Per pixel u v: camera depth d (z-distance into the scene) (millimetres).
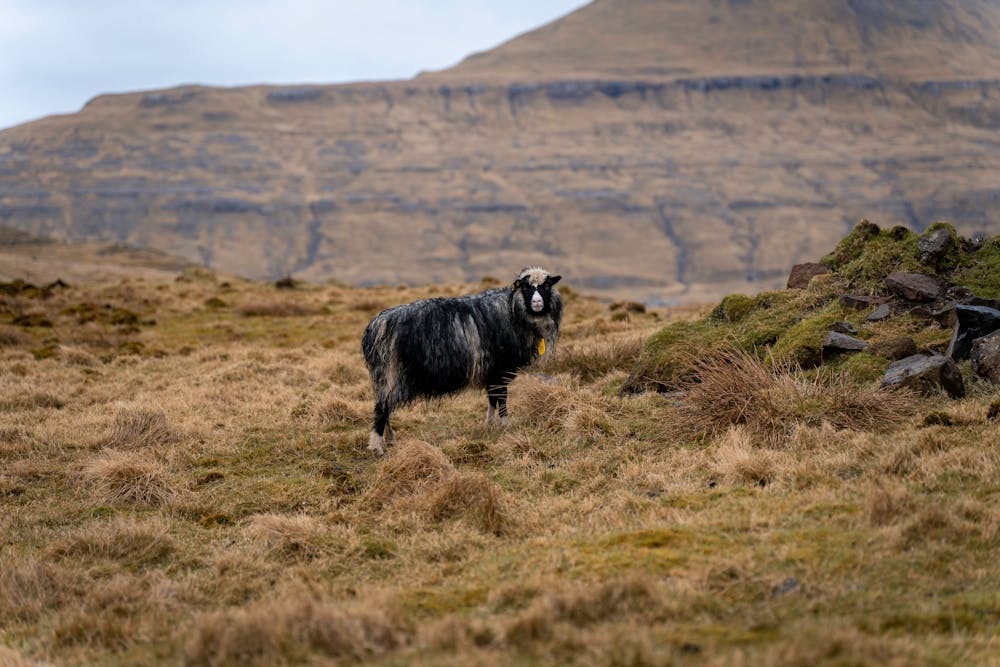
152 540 9641
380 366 13172
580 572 7695
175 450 13469
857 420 11570
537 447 12602
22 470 12539
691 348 15211
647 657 5691
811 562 7457
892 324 14180
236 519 10672
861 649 5695
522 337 13859
